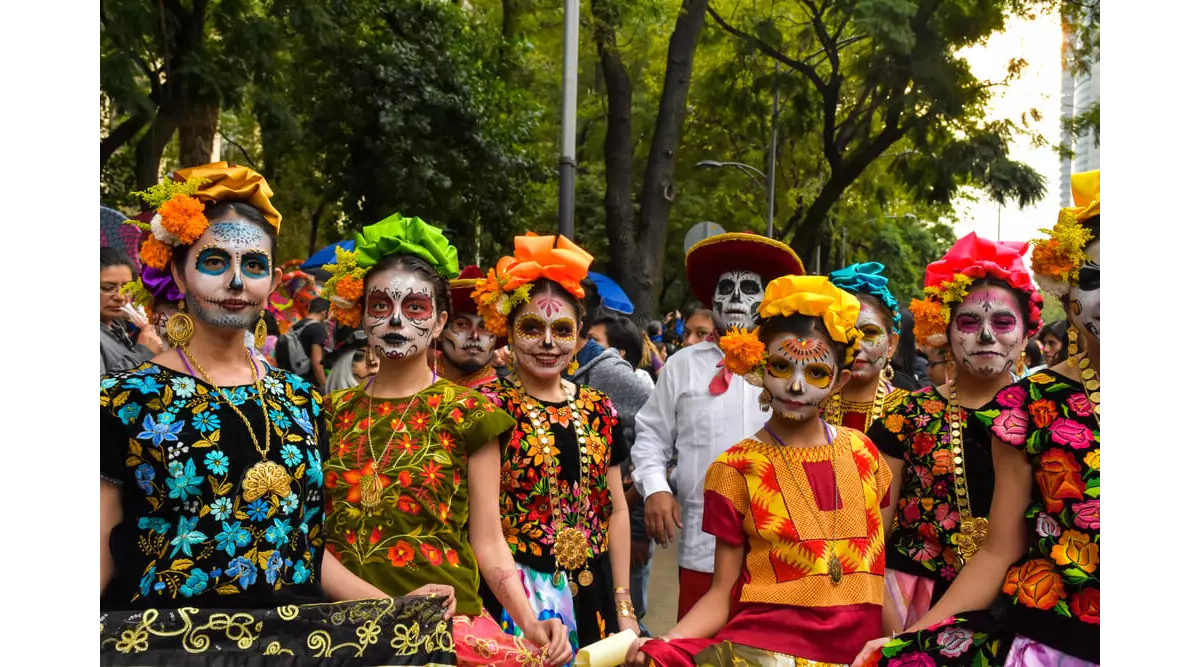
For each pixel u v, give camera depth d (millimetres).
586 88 23766
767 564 3656
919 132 16219
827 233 27562
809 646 3564
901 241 42562
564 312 4453
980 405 4125
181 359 2928
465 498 3791
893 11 14445
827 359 3695
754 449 3766
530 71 21938
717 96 18547
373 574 3645
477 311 4820
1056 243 2893
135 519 2785
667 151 13453
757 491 3691
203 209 2943
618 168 13602
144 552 2785
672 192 13547
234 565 2828
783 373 3709
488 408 3812
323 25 13039
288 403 3023
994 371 4051
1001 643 3082
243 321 2945
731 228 26812
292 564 2967
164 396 2816
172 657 2748
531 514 4297
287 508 2928
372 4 14906
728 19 17734
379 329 3791
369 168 15422
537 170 17969
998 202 16047
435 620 3150
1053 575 2934
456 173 16109
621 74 13625
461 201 16500
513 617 3695
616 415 4660
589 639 4316
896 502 4172
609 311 7113
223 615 2807
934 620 3135
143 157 12359
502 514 4281
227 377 2959
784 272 4977
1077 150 14711
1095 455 2857
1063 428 2912
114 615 2709
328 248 11805
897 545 4141
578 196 26875
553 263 4477
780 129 19312
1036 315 4164
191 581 2783
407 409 3818
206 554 2799
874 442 4223
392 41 15312
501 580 3717
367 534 3695
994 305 4043
